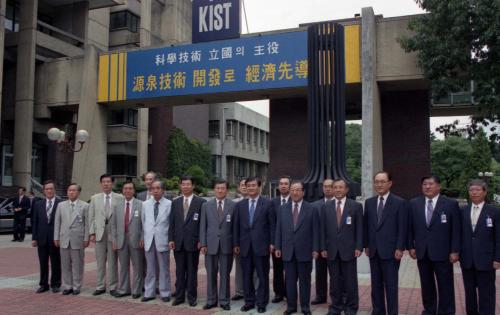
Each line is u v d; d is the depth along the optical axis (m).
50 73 21.23
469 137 15.88
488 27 12.76
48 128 22.48
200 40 17.81
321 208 6.86
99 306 7.22
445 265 6.20
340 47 10.57
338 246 6.56
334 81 10.50
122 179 29.66
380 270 6.48
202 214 7.33
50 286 8.39
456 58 13.41
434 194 6.31
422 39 13.86
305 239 6.73
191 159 35.91
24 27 21.77
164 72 18.22
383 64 15.50
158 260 7.71
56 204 8.40
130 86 18.77
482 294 6.05
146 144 30.77
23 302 7.46
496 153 15.48
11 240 16.91
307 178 10.23
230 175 45.66
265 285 7.00
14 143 21.47
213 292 7.24
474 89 14.68
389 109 17.09
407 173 16.67
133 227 7.84
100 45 29.50
